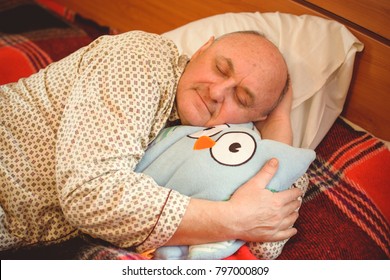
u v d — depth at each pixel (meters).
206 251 0.97
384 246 1.13
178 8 1.73
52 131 1.07
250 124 1.21
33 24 1.87
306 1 1.40
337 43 1.32
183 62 1.19
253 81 1.11
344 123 1.42
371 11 1.27
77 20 1.98
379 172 1.25
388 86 1.31
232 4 1.55
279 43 1.34
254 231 0.99
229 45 1.13
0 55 1.61
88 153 0.97
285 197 1.02
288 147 1.08
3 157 1.02
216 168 1.03
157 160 1.09
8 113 1.09
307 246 1.11
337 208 1.20
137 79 1.04
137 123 1.01
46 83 1.16
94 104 1.01
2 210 0.98
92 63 1.11
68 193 0.95
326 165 1.31
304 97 1.31
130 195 0.94
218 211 0.95
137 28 1.94
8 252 1.03
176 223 0.94
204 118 1.14
